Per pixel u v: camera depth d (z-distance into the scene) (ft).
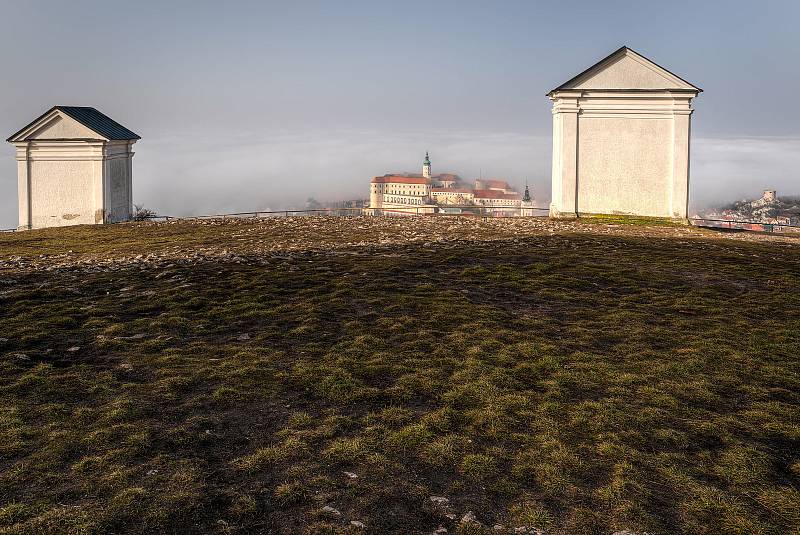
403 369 38.45
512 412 33.09
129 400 33.50
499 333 45.29
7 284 58.18
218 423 31.45
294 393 35.12
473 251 75.72
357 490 26.05
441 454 28.84
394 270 63.77
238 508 24.54
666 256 75.36
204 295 53.72
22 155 134.31
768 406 34.53
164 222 114.32
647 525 24.18
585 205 118.52
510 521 24.43
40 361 39.29
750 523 24.30
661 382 37.40
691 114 114.52
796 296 58.34
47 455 28.04
